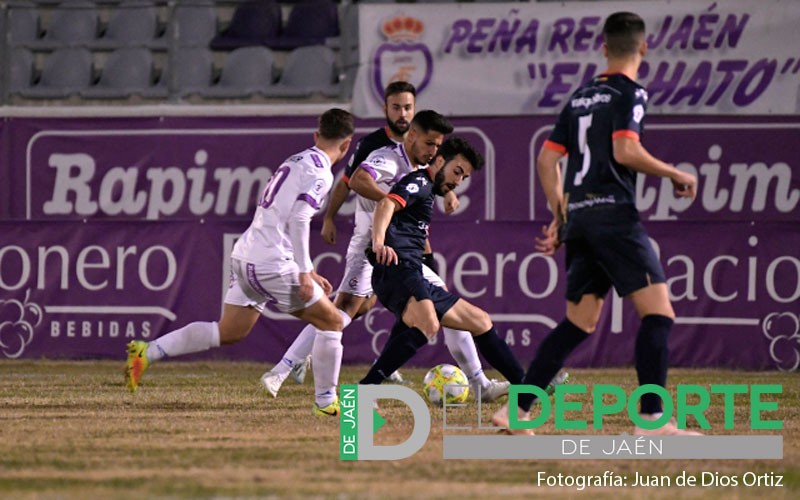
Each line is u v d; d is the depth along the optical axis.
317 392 24.08
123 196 39.22
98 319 38.22
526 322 37.16
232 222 38.06
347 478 16.70
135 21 47.62
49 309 38.34
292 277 23.67
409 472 17.28
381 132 28.14
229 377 33.53
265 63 45.66
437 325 23.73
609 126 18.88
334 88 43.78
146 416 23.91
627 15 19.45
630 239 18.81
